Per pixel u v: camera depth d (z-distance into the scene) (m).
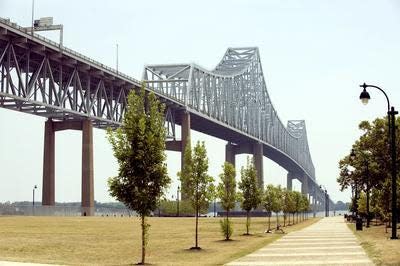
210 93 152.38
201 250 35.00
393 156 39.28
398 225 64.94
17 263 23.45
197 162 38.75
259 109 192.25
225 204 46.88
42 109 91.75
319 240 42.44
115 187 27.05
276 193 72.31
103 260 29.27
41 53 84.19
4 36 76.31
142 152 26.86
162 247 37.19
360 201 77.88
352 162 69.06
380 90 39.34
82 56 92.25
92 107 100.12
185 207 116.81
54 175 101.06
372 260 26.00
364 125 66.69
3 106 87.69
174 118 136.00
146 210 27.11
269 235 51.38
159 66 142.75
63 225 59.94
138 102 27.97
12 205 92.06
